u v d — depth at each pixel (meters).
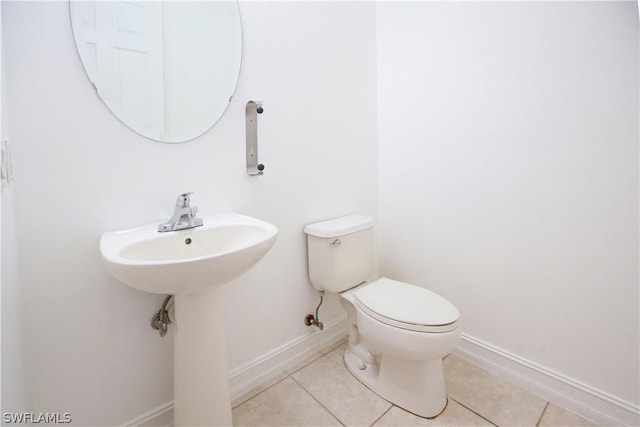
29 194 0.86
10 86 0.82
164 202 1.10
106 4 0.97
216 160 1.22
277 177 1.42
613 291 1.13
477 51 1.41
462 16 1.45
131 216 1.04
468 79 1.45
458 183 1.54
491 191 1.42
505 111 1.34
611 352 1.15
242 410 1.27
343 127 1.69
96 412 1.02
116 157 1.00
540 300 1.31
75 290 0.95
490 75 1.38
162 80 1.08
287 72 1.42
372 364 1.48
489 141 1.40
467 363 1.55
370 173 1.87
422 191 1.70
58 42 0.88
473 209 1.49
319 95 1.56
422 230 1.72
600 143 1.11
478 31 1.40
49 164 0.89
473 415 1.23
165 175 1.10
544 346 1.31
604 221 1.13
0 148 0.65
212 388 0.99
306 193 1.54
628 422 1.12
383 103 1.85
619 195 1.09
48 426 0.94
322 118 1.58
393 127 1.81
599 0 1.08
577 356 1.22
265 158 1.37
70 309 0.95
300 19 1.45
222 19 1.20
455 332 1.10
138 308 1.07
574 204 1.19
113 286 1.02
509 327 1.41
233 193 1.28
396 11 1.72
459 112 1.50
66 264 0.93
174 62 1.10
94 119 0.95
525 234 1.33
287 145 1.44
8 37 0.81
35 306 0.89
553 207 1.24
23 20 0.83
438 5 1.53
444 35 1.52
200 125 1.17
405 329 1.10
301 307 1.58
